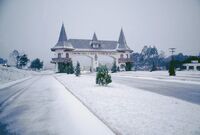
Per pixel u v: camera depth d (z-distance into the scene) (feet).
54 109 29.43
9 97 42.47
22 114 26.71
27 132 19.51
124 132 17.94
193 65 244.63
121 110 26.73
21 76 147.84
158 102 32.81
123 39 287.69
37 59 354.54
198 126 19.43
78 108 29.78
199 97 40.65
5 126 21.53
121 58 278.87
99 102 33.19
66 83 76.07
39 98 40.45
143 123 20.58
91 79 102.12
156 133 17.54
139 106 29.37
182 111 25.95
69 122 22.44
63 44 254.88
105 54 272.92
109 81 65.05
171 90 53.52
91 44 272.10
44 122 22.71
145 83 78.28
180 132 17.75
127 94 43.16
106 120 22.00
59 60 248.93
